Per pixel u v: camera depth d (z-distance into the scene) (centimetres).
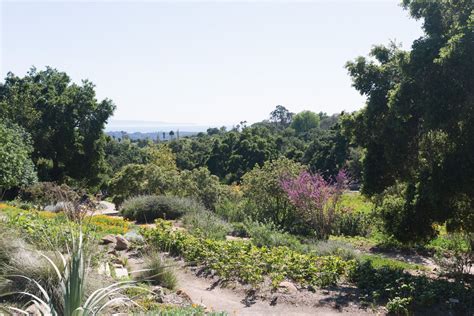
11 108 3844
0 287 570
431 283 914
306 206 1753
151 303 632
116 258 928
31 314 516
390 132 1130
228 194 2494
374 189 1242
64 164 4197
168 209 2012
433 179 981
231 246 1114
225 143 5775
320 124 10794
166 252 1172
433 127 966
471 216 1123
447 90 938
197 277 994
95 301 459
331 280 964
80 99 4134
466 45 875
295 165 2095
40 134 3869
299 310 811
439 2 1044
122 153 6625
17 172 2014
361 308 827
